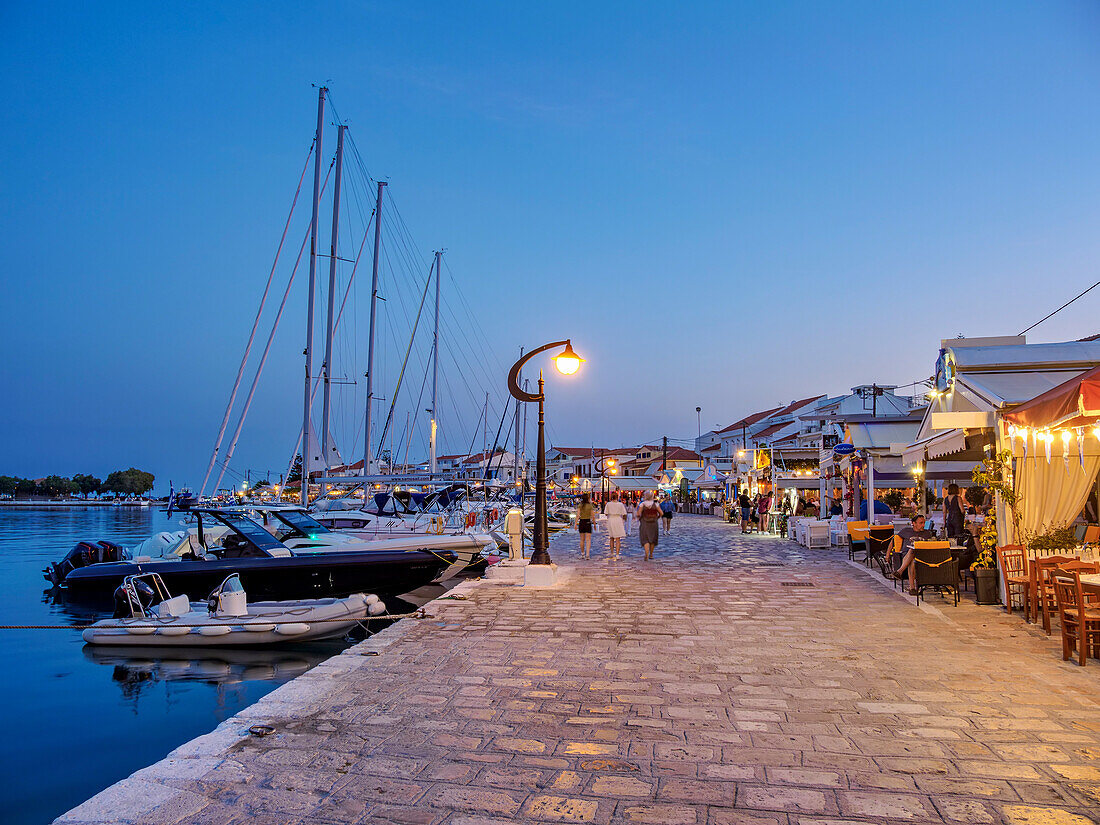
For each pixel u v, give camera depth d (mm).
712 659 7750
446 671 7328
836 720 5680
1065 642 7559
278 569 15867
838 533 23453
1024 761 4773
